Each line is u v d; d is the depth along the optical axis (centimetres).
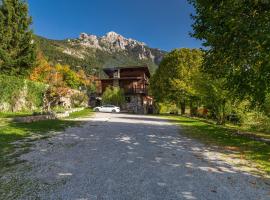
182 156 942
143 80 5950
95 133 1466
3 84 2466
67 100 4291
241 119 2253
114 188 583
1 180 618
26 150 947
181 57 4400
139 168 753
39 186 583
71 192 552
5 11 3088
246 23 1006
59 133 1409
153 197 538
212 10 1219
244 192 586
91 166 758
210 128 2034
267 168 811
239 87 1325
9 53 3048
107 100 5247
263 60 1066
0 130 1348
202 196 552
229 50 1196
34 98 2939
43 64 5097
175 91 4359
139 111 5719
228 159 927
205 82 2323
